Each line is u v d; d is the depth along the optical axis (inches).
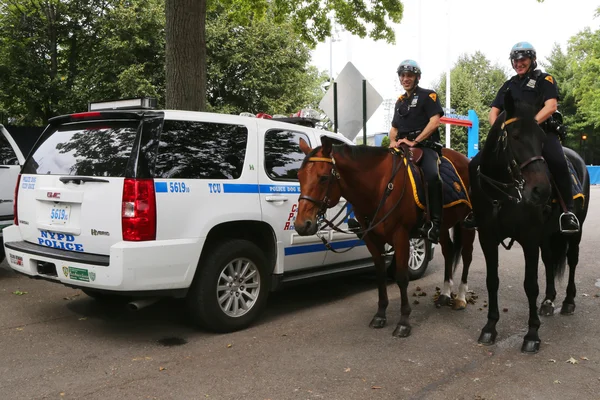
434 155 205.3
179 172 178.9
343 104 348.8
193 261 178.4
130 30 718.5
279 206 210.4
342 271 242.4
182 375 154.4
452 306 230.4
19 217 207.5
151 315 217.5
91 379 151.5
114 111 180.4
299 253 220.8
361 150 184.2
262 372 156.6
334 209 235.5
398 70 210.5
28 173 205.2
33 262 193.6
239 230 205.9
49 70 743.7
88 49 783.1
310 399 138.5
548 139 187.9
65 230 182.1
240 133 203.9
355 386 146.7
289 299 246.4
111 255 164.9
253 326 203.5
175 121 183.0
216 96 827.4
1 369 158.9
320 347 178.9
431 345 181.2
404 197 189.0
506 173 172.6
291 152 224.5
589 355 170.9
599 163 2000.5
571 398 138.9
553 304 232.8
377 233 190.9
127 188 167.2
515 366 161.8
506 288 266.1
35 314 217.6
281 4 463.8
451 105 1766.7
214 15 794.8
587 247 382.9
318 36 488.1
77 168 184.5
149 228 167.9
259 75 796.6
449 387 146.2
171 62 315.9
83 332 195.0
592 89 1417.3
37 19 739.4
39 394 141.3
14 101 746.8
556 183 188.7
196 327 200.1
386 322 204.1
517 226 175.0
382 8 472.4
